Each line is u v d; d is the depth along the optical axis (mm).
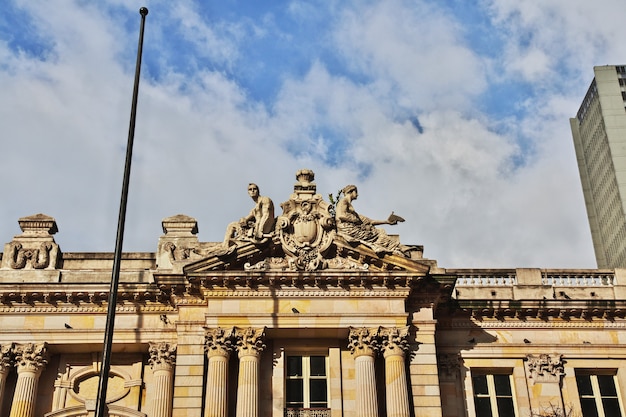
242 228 47062
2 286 46781
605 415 48125
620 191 148875
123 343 47094
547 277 51031
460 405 47312
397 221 47844
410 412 44250
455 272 50688
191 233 50031
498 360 48562
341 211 47531
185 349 45500
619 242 150250
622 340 49219
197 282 45688
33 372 46000
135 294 47438
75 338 46781
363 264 46500
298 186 48812
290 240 46750
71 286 46969
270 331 45469
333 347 46344
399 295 45938
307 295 45906
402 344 44812
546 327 49406
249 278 45562
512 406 48031
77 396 46906
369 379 44094
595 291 50656
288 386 45906
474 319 49375
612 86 158500
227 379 44156
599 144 160125
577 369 48812
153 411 45438
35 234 49656
